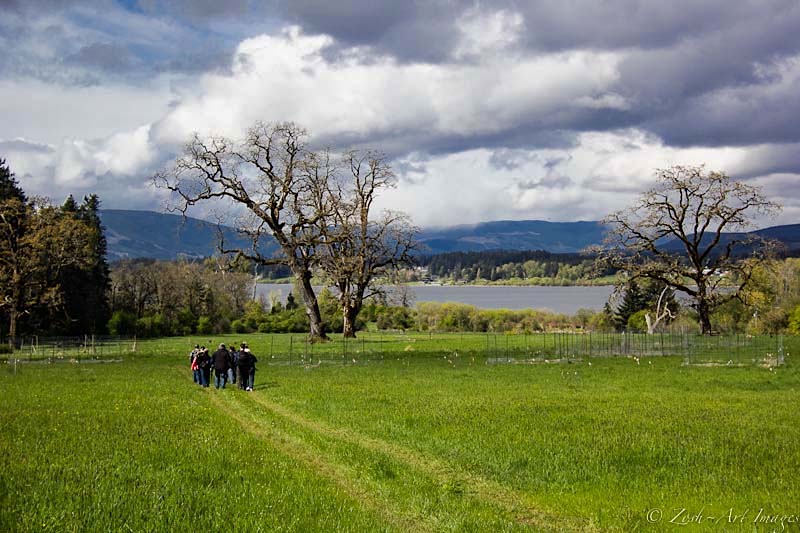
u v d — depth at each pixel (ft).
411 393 101.14
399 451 59.93
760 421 74.54
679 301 298.35
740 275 221.05
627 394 101.30
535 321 332.39
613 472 51.98
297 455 58.29
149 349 206.69
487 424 71.67
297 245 214.48
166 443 60.75
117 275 380.37
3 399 92.68
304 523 38.81
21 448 57.36
